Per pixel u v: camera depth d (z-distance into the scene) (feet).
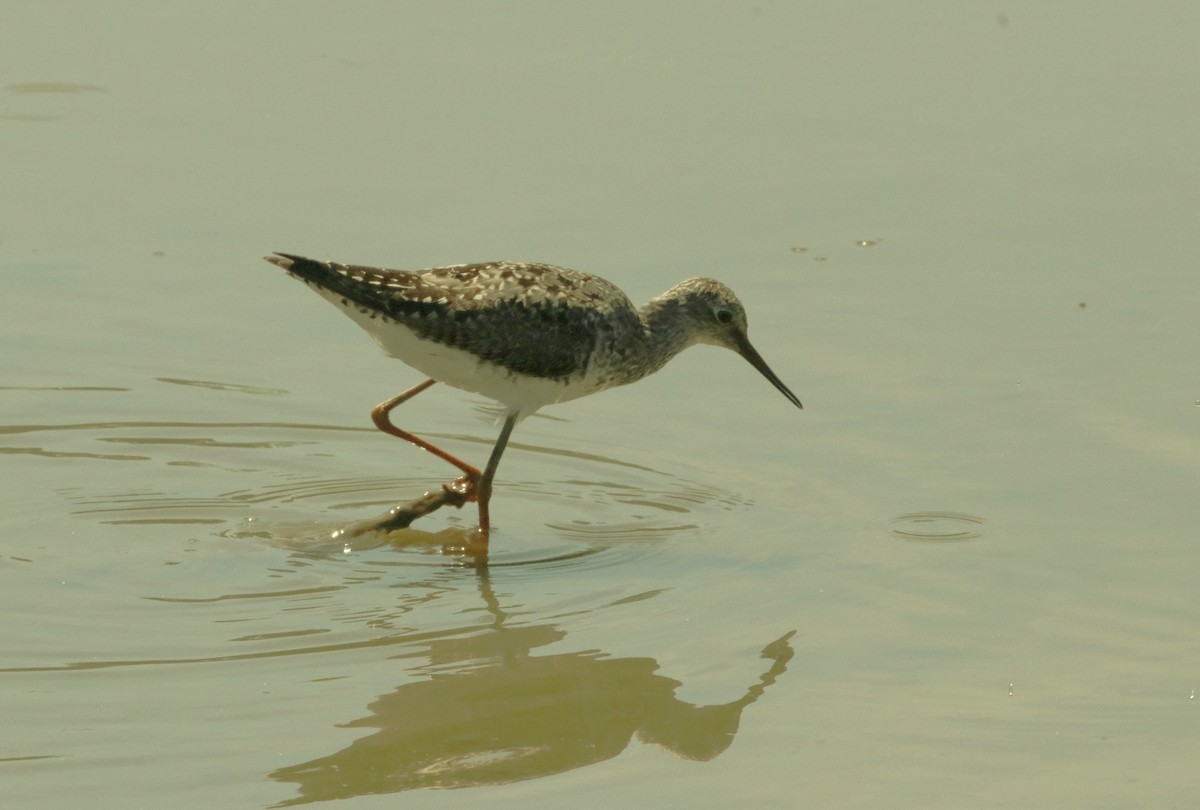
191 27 74.38
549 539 41.86
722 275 54.80
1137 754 30.78
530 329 41.93
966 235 57.72
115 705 31.63
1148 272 54.90
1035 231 57.93
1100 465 43.83
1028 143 64.54
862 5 79.05
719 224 58.18
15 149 62.34
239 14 76.28
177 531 41.73
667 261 55.31
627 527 42.45
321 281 40.06
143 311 53.52
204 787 28.73
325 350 52.65
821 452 45.70
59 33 73.00
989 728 31.81
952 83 70.08
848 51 73.67
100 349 51.57
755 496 43.65
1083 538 40.22
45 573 38.52
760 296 53.88
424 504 42.34
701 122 66.13
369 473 46.29
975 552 39.78
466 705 32.42
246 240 56.80
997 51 73.77
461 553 40.68
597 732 31.55
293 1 77.97
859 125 66.13
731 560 40.04
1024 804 28.94
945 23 77.20
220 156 62.39
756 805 28.89
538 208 58.75
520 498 44.55
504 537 42.01
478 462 46.85
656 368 46.29
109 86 67.82
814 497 43.29
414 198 59.26
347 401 50.01
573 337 42.73
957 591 37.88
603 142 64.23
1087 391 47.80
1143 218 58.65
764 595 37.99
